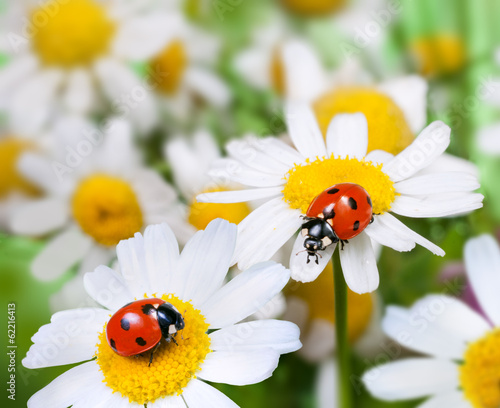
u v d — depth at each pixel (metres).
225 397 0.15
